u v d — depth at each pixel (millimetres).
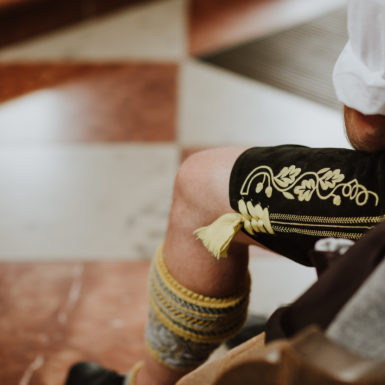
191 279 1065
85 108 2229
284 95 2279
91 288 1598
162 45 2598
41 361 1443
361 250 760
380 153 901
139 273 1637
